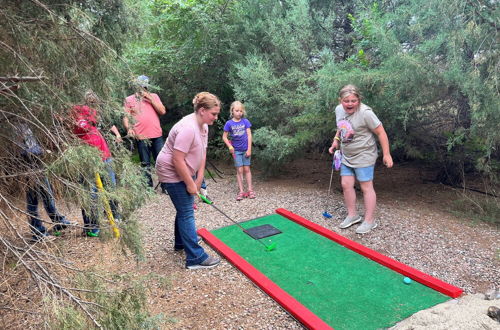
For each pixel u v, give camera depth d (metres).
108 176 2.35
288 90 6.20
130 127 2.81
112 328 1.83
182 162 3.14
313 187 6.01
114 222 2.32
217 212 5.04
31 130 2.22
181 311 2.81
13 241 1.95
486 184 5.30
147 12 2.84
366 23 4.75
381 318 2.63
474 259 3.43
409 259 3.49
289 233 4.21
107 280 2.06
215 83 7.66
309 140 5.79
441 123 5.23
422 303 2.78
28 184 2.34
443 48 4.34
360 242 3.92
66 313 1.67
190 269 3.46
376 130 3.94
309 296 2.94
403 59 4.18
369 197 4.11
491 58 3.94
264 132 5.86
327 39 6.48
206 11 6.96
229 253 3.65
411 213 4.62
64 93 2.31
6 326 2.08
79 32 2.27
